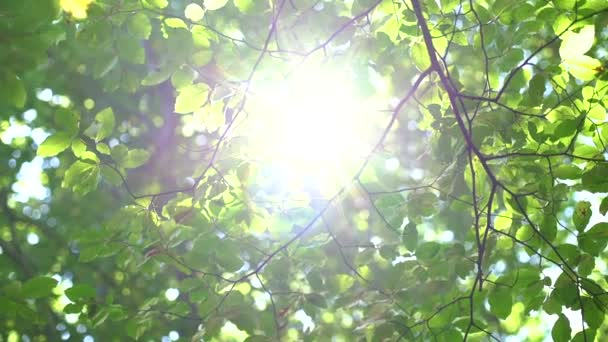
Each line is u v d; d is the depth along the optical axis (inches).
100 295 359.3
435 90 182.5
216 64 161.5
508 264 241.6
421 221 171.9
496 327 345.4
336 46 167.3
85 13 141.8
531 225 157.9
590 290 154.8
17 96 123.6
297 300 179.3
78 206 383.9
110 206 378.0
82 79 347.9
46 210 404.5
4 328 287.6
